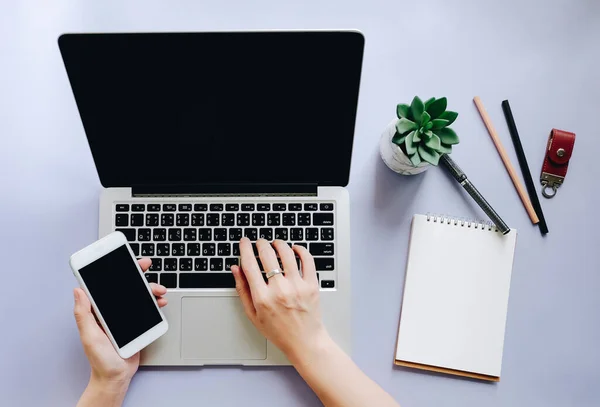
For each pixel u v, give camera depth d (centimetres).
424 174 69
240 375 65
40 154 68
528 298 69
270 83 59
